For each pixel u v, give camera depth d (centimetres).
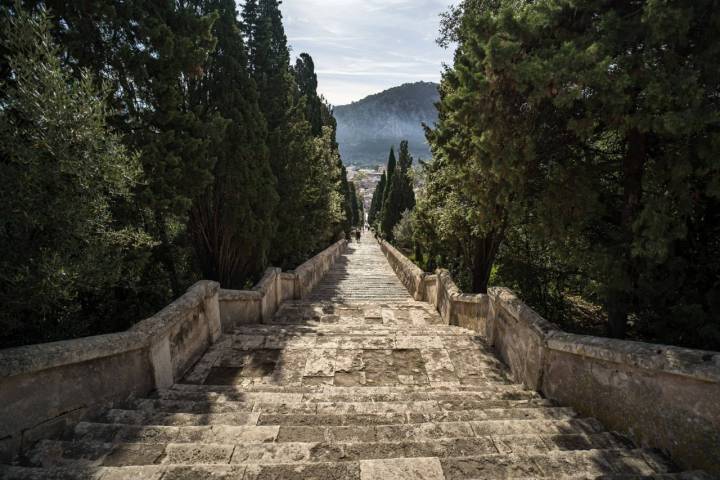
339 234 2973
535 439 289
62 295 298
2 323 292
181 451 262
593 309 703
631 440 290
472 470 238
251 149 758
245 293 708
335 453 265
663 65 283
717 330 305
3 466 227
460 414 345
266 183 835
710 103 272
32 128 277
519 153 361
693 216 348
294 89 1417
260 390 430
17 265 279
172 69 486
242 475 229
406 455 266
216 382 470
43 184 283
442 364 523
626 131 322
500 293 547
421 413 348
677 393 252
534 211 427
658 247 298
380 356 546
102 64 448
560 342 371
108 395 342
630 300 384
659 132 291
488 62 338
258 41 1035
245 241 786
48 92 268
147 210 486
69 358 291
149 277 545
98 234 341
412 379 485
